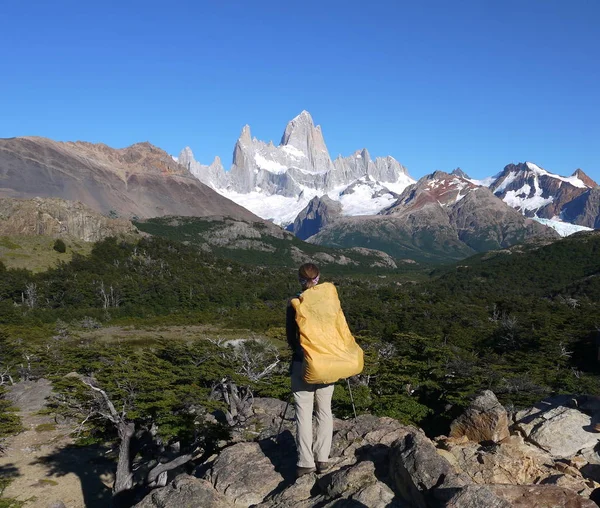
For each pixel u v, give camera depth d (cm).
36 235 19875
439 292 18925
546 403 1171
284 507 650
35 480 3078
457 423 980
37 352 6309
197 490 713
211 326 13225
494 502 519
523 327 9756
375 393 3603
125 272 18838
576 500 548
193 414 2730
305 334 645
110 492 2981
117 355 3397
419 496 592
